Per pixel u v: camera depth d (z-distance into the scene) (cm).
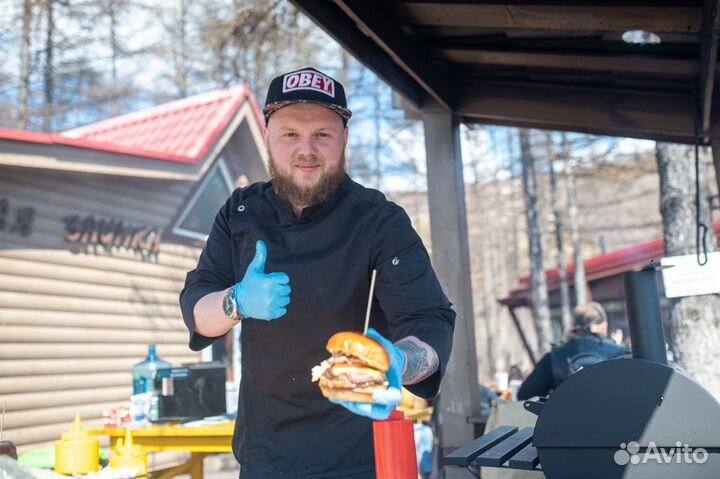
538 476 308
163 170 912
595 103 443
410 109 501
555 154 1730
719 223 1155
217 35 1084
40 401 773
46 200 801
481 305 3275
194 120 1042
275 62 1560
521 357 2930
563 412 206
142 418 466
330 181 216
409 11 371
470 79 468
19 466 336
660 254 1317
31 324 771
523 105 457
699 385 194
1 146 718
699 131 411
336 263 214
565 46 400
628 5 330
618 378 202
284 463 215
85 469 389
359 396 141
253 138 1082
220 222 241
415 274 209
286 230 222
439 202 460
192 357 1003
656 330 230
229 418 493
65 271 818
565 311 1673
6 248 754
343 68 1834
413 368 171
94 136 1120
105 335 864
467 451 225
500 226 3206
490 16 364
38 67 2053
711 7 265
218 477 889
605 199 3272
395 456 177
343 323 214
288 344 215
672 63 385
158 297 952
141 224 925
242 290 184
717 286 386
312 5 328
